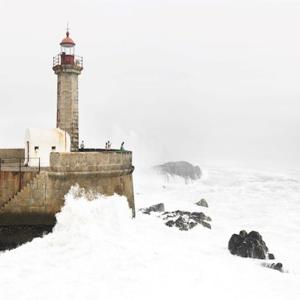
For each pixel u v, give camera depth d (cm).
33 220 1645
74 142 2356
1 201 1636
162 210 2547
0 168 1661
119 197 1867
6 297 1148
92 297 1152
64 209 1667
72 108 2342
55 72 2358
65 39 2370
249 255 1623
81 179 1728
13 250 1532
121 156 1906
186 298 1171
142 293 1188
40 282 1250
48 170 1662
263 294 1234
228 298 1189
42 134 1912
